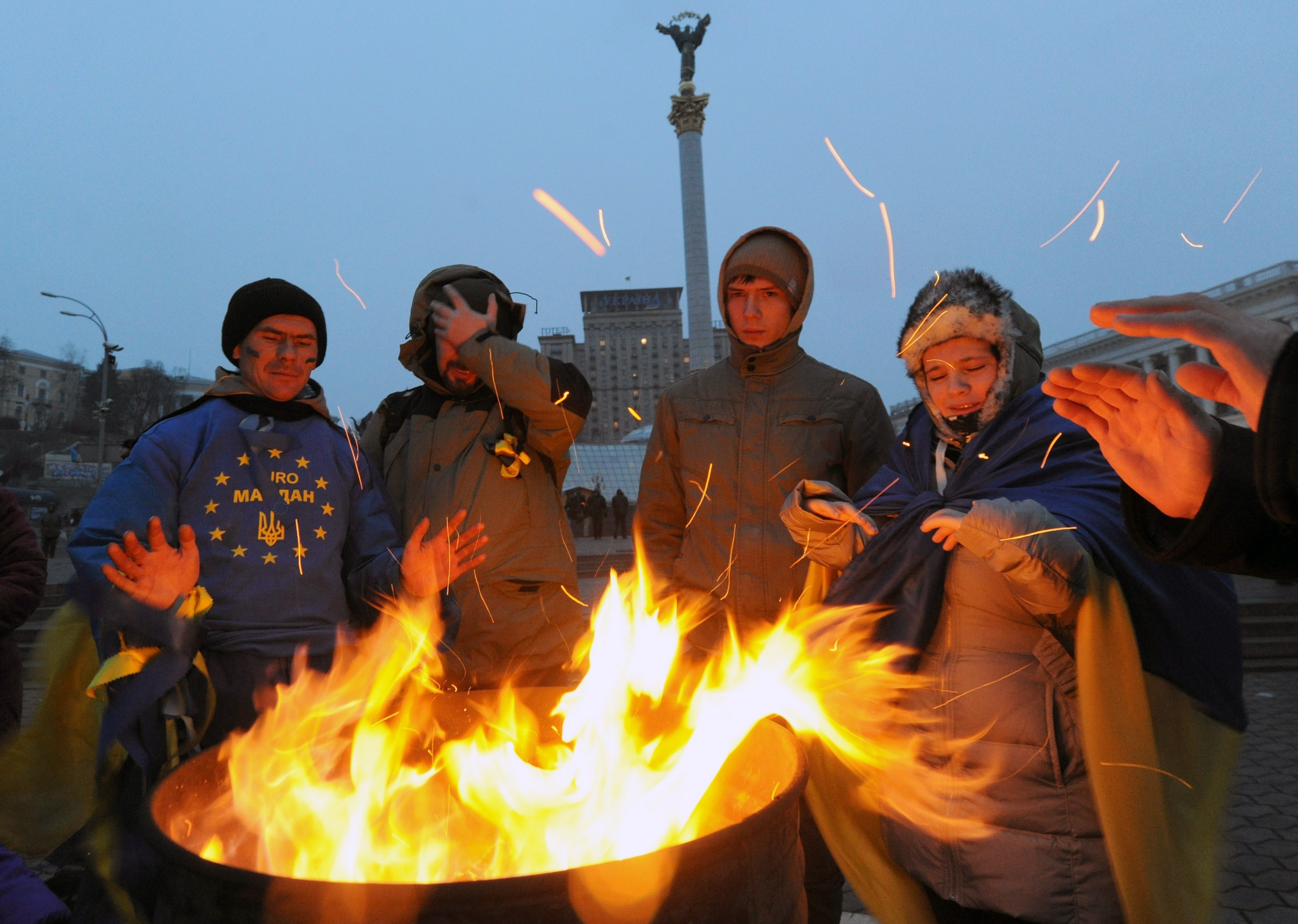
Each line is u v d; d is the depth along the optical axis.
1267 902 2.76
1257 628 7.20
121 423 61.97
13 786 1.68
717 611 2.11
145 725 1.51
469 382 2.07
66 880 1.98
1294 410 0.54
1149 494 0.81
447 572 1.59
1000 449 1.50
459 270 2.09
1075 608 1.32
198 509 1.69
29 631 7.70
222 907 0.74
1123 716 1.26
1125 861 1.23
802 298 2.21
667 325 92.25
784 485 2.11
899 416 19.75
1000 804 1.34
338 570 1.80
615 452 28.03
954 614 1.47
